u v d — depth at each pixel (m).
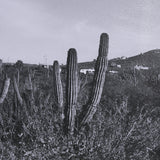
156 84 18.00
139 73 26.20
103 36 5.73
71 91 5.46
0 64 13.01
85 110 5.52
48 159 4.27
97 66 5.70
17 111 7.26
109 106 7.71
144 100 10.59
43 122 5.15
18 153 4.62
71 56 5.50
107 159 4.59
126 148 5.07
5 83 7.98
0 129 6.20
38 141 4.64
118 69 41.12
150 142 5.34
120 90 13.56
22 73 16.86
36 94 8.80
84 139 4.63
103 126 5.14
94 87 5.60
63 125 5.40
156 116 7.38
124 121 5.68
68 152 4.45
